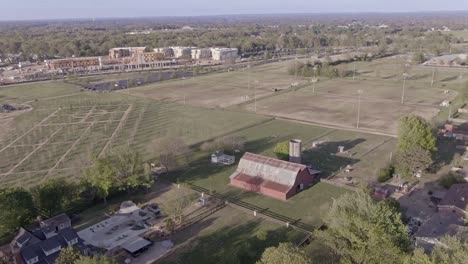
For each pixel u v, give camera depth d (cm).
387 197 8181
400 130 10175
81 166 10494
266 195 8694
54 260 6166
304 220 7538
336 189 8850
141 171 8938
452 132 12169
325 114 15350
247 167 9388
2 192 7281
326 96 18562
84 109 16975
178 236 7144
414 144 9725
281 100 17988
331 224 5884
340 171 9800
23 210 7306
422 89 19425
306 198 8475
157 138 12725
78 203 8400
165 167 10156
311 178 9212
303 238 6906
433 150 9856
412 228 6981
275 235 7044
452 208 7512
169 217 7594
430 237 6650
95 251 6594
